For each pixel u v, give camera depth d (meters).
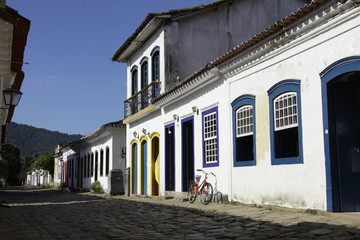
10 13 8.15
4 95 11.52
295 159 8.78
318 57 8.26
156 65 18.67
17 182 78.94
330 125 7.88
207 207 11.03
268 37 9.50
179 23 17.66
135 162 20.73
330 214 7.59
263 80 10.12
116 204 14.46
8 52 9.55
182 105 15.15
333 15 7.75
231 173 11.45
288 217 7.87
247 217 8.36
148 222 8.77
